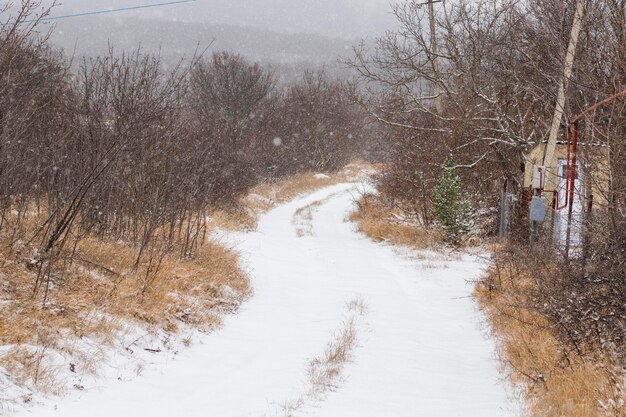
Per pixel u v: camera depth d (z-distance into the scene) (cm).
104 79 1116
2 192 981
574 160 1013
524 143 1978
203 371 795
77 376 673
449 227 1988
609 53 1009
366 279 1504
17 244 952
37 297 828
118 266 1053
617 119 888
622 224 839
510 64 2023
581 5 1094
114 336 799
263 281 1427
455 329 1086
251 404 677
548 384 729
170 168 1345
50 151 1119
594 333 819
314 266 1677
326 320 1105
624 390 677
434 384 798
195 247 1381
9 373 616
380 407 698
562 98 1230
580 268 893
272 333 1019
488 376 836
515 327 945
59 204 980
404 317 1152
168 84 1097
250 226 2245
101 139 1057
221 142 2289
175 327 916
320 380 766
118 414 611
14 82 952
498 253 1412
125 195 1292
